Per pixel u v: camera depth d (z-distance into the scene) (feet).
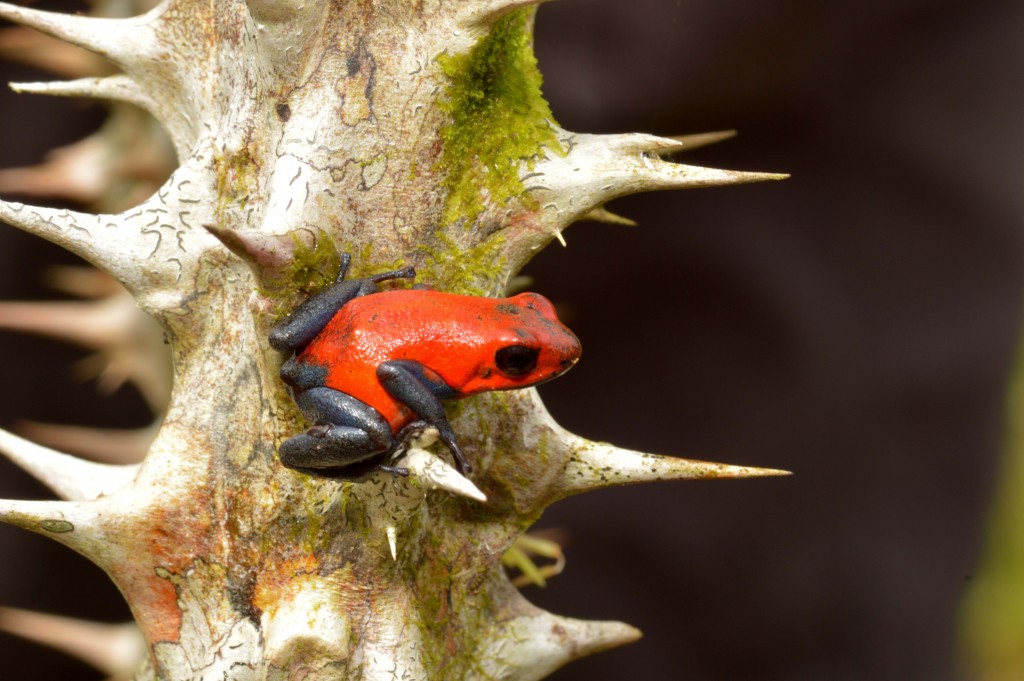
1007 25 1.47
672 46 1.42
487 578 0.99
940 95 1.49
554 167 0.97
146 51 1.00
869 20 1.40
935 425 1.59
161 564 0.97
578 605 1.69
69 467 1.02
